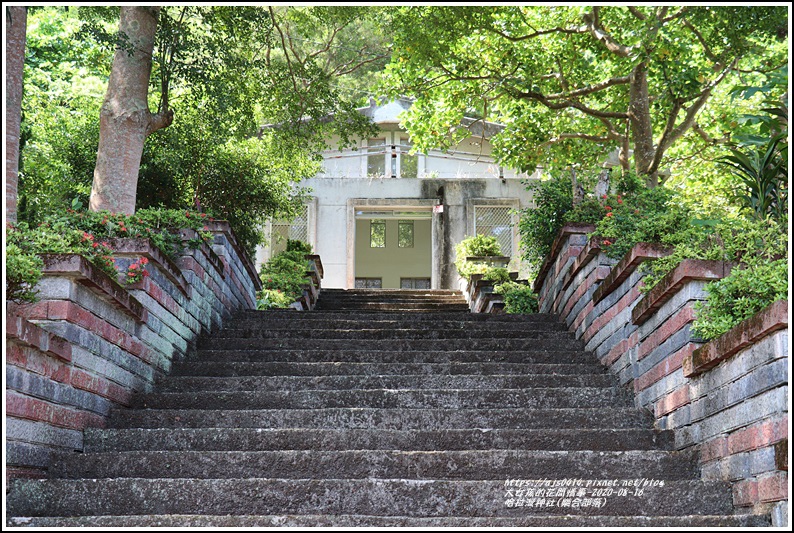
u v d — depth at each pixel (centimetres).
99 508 424
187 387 630
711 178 1555
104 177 915
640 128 1312
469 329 833
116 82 937
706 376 467
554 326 852
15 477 424
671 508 429
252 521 393
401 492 431
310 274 1445
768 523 381
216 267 834
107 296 532
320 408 577
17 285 454
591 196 956
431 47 1166
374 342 751
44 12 1681
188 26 1067
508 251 1861
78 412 502
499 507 430
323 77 1245
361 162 1942
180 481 430
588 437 516
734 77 1457
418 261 2162
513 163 1527
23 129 1168
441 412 553
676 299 520
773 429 382
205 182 1323
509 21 1251
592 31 1282
